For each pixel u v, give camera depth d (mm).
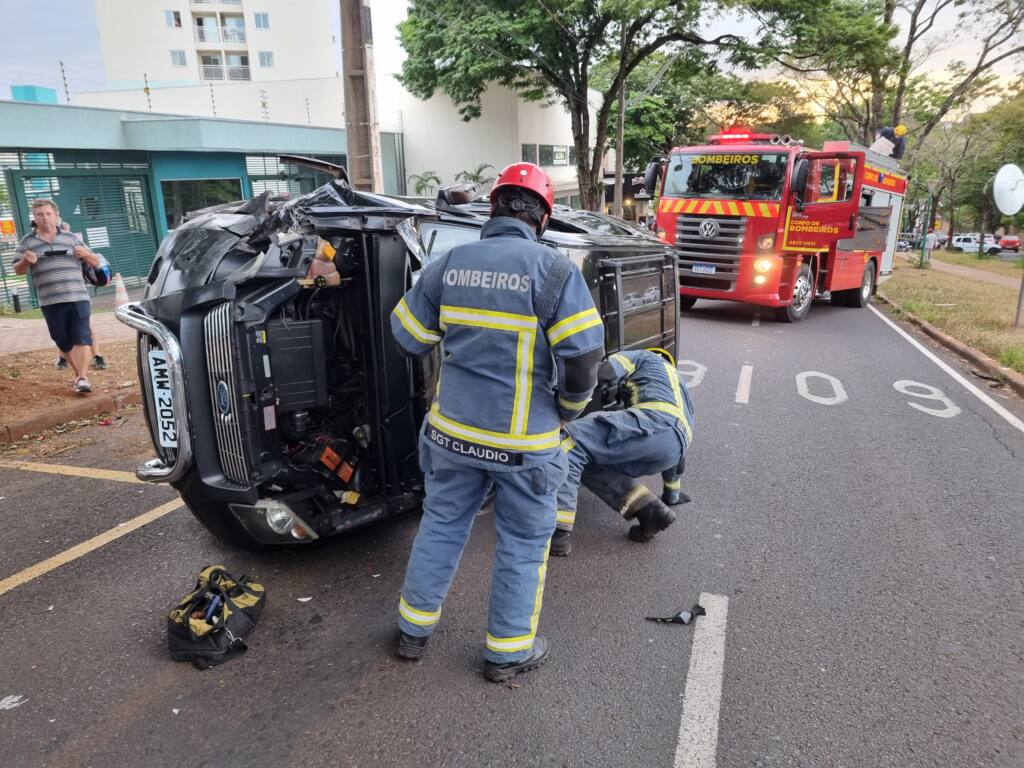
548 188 2816
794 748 2531
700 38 20859
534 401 2668
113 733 2564
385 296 3393
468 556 3844
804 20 19328
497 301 2596
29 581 3561
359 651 3043
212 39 52562
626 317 4910
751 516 4414
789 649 3100
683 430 3980
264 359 3107
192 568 3689
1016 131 37031
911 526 4309
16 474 4914
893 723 2664
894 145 15352
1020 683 2904
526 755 2475
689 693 2805
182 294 3066
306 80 30391
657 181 12422
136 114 17734
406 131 30031
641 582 3627
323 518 3410
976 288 17797
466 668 2943
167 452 3182
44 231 6055
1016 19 22766
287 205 3338
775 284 10984
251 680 2855
